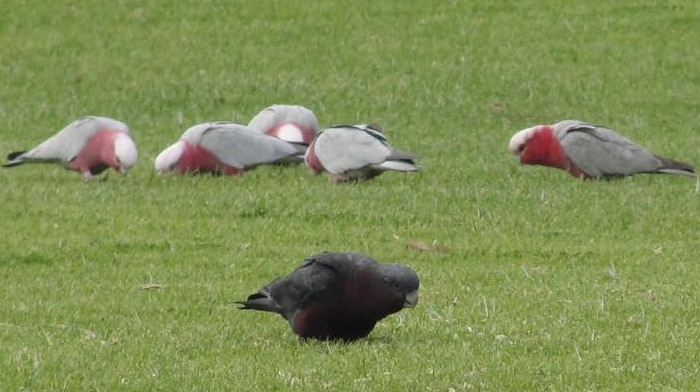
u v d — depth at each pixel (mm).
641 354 9578
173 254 13578
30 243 13922
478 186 17031
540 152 17641
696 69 26016
